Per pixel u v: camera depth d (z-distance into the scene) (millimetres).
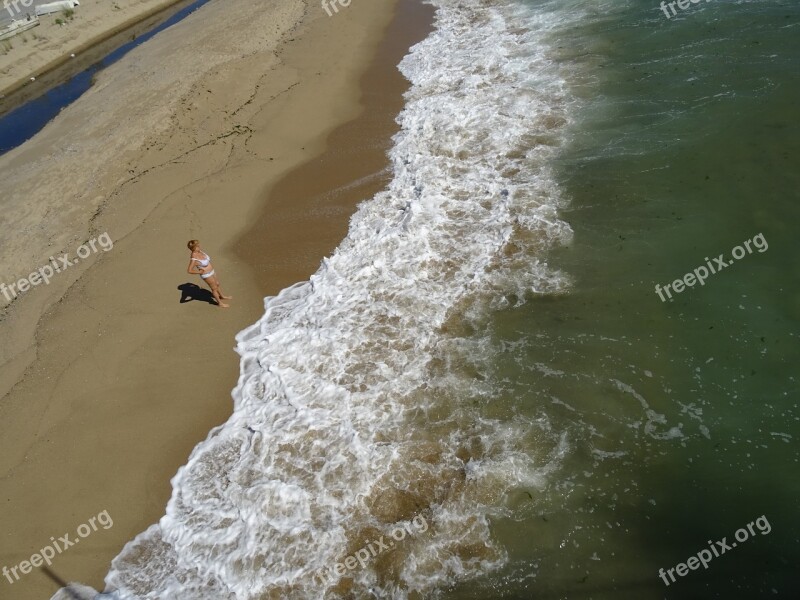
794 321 8719
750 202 10688
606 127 13781
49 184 16641
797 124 11984
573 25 19234
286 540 7453
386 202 13281
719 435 7641
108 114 20125
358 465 8094
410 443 8258
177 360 10414
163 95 20078
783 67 13680
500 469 7711
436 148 14516
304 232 12945
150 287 12062
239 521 7832
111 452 9062
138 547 7855
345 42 22344
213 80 20281
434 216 12258
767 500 6941
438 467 7902
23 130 22250
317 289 11289
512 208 12039
